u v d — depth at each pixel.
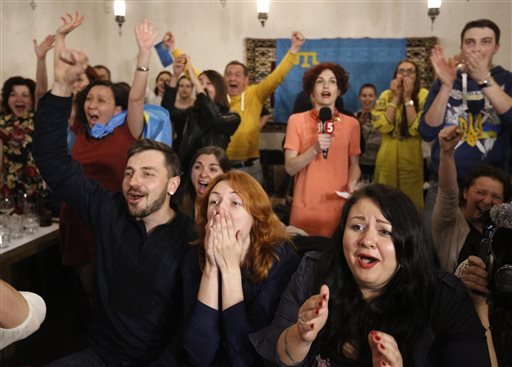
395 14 5.01
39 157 1.83
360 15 5.07
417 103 3.43
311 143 2.71
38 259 3.37
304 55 5.19
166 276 1.71
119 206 1.84
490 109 2.30
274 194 4.70
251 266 1.56
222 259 1.47
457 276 1.43
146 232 1.78
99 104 2.64
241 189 1.57
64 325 3.02
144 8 5.32
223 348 1.54
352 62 5.12
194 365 1.50
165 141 2.69
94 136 2.60
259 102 3.84
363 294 1.37
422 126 2.36
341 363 1.32
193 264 1.64
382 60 5.06
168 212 1.82
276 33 5.22
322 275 1.40
